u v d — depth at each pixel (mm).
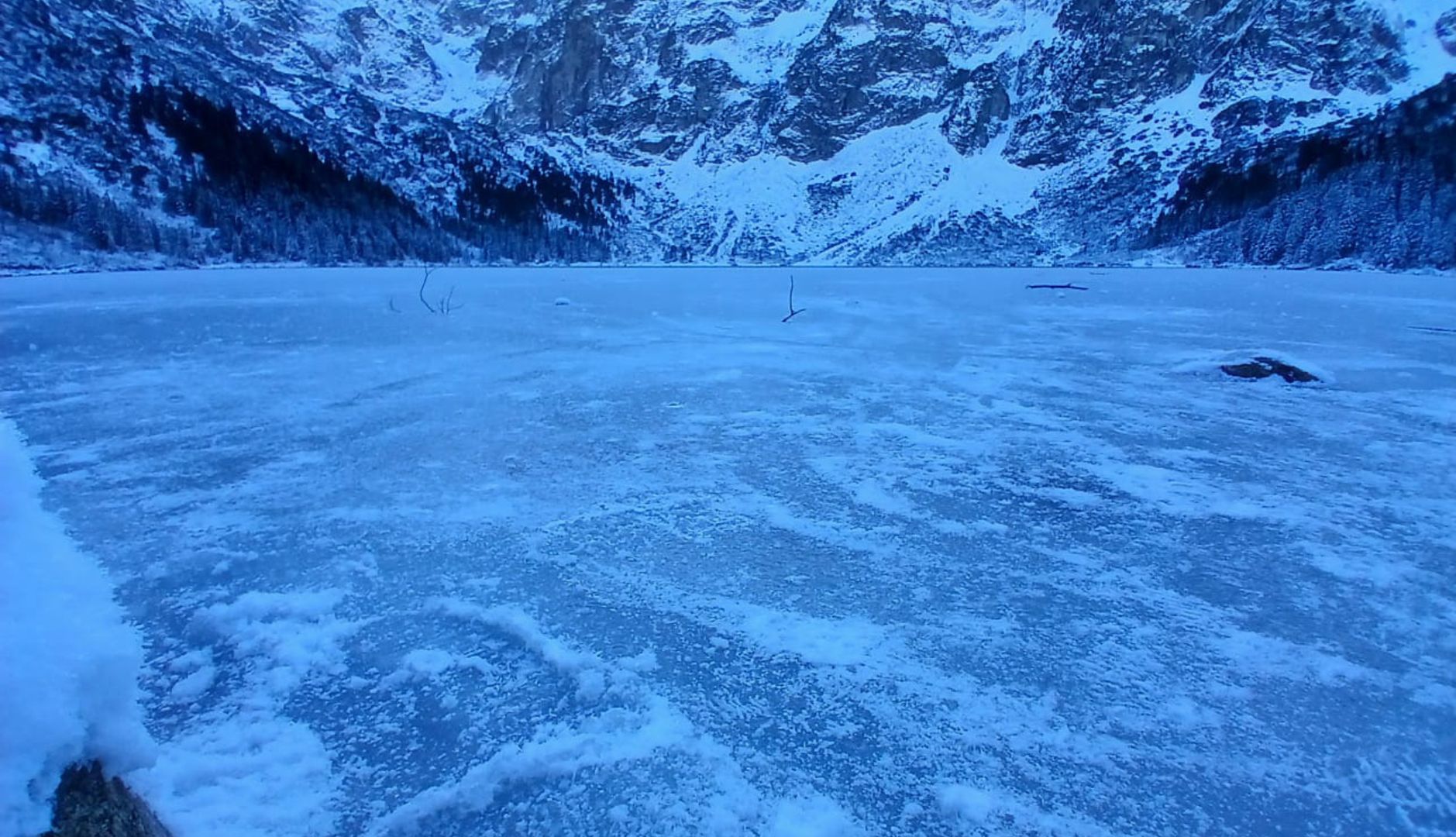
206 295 25969
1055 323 18797
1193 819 2607
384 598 4230
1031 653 3691
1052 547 5012
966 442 7645
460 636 3834
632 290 32281
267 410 8797
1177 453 7285
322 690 3361
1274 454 7254
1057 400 9664
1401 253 52531
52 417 8375
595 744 2977
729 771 2822
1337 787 2768
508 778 2785
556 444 7465
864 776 2809
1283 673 3523
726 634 3846
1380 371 11852
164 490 5992
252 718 3154
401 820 2568
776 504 5816
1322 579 4535
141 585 4332
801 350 13844
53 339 14578
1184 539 5172
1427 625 3977
